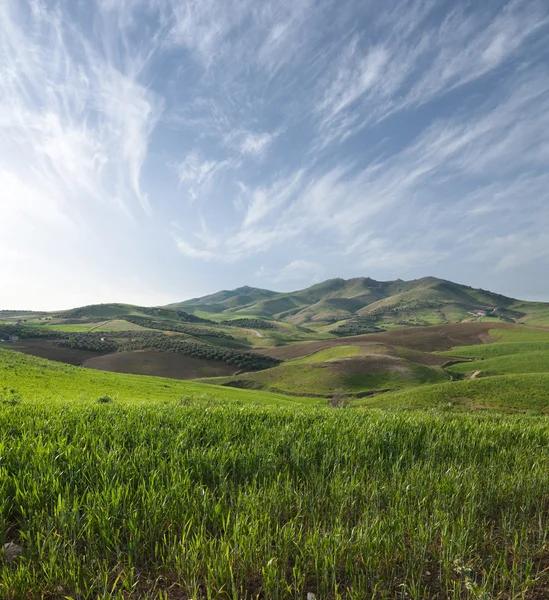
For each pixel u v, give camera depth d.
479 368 101.75
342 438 7.09
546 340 137.25
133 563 3.51
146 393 45.09
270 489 4.60
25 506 4.15
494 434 8.31
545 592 3.30
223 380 103.00
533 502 4.78
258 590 3.29
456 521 4.04
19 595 3.04
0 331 136.50
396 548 3.74
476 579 3.38
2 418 7.41
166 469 5.08
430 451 6.62
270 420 9.01
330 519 4.18
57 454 5.37
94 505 3.95
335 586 3.06
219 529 3.92
